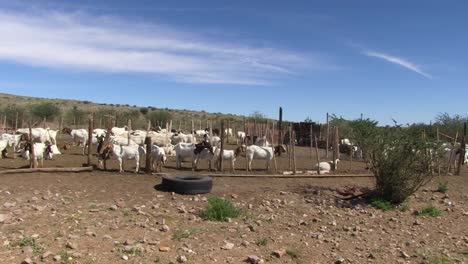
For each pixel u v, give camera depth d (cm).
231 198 1441
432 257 984
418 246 1073
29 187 1409
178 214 1201
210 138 2825
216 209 1199
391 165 1488
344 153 3312
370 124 1595
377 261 946
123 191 1432
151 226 1066
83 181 1553
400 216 1365
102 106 9038
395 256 987
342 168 2336
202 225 1106
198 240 984
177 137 3048
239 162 2384
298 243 1028
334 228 1187
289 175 1883
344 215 1332
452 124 4081
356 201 1512
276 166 2214
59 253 826
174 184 1441
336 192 1623
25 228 970
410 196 1638
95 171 1762
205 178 1513
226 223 1146
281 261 901
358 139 1595
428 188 1805
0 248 833
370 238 1120
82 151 2553
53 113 6172
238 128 5278
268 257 915
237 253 921
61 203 1233
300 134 4097
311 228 1173
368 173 2108
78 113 6122
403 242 1100
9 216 1055
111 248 881
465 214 1412
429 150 1505
